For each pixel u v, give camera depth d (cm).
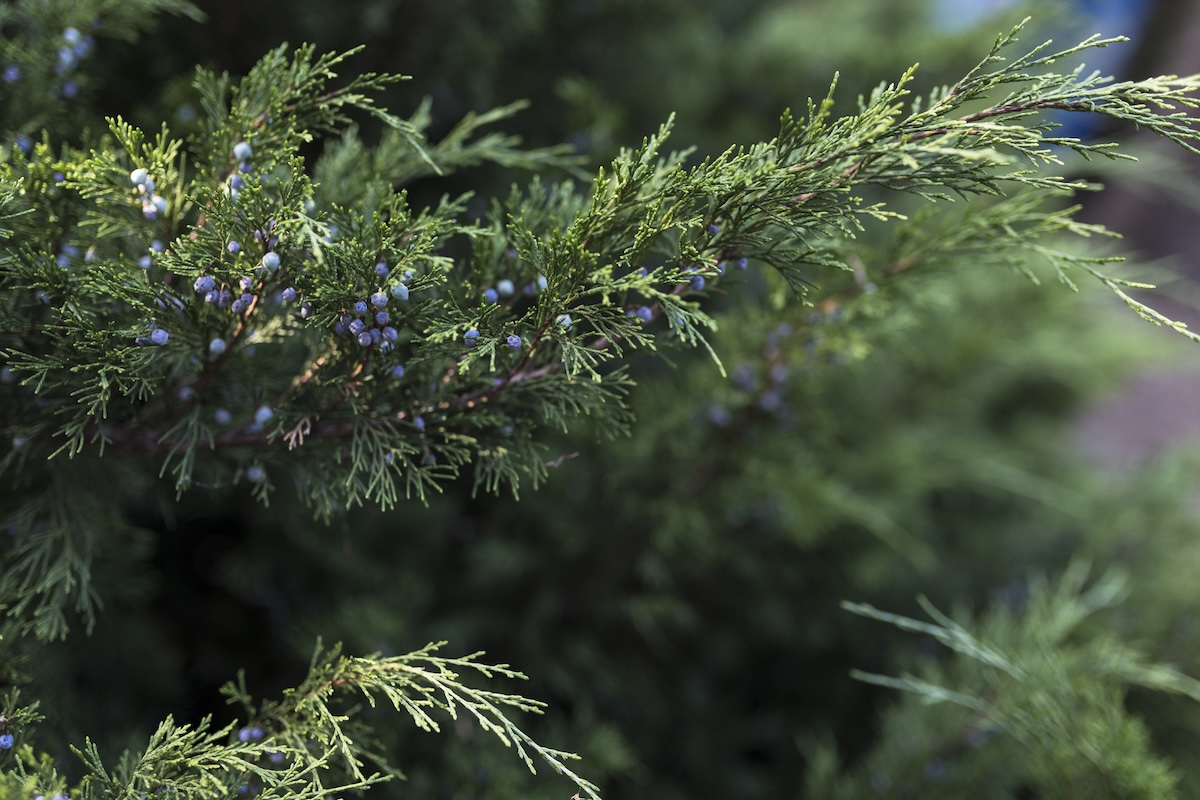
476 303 94
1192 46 357
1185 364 238
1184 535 167
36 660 95
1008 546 193
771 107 169
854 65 162
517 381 92
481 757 104
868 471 161
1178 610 141
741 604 161
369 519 129
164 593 123
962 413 216
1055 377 242
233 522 132
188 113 101
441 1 120
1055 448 235
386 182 98
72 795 87
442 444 94
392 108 127
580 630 144
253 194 88
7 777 87
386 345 89
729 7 209
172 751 88
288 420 93
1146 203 395
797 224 90
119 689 106
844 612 168
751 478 121
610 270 89
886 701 163
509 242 94
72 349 91
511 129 151
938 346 187
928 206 100
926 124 88
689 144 157
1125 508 173
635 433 119
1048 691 104
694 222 89
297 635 112
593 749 111
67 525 94
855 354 106
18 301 91
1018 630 114
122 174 91
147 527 122
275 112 91
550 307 89
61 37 96
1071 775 102
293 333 94
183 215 92
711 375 113
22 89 96
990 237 99
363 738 93
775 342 108
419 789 102
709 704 159
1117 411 351
